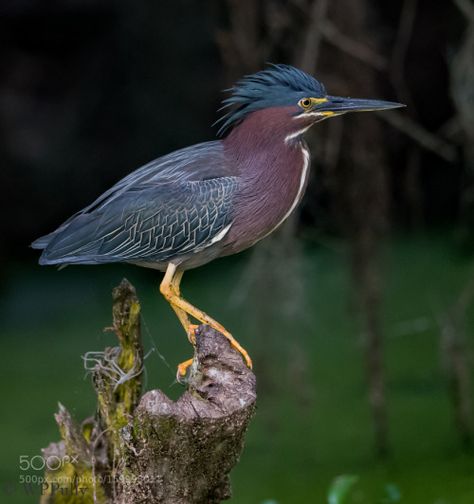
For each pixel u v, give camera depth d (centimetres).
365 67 1131
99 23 1916
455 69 1159
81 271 1831
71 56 1933
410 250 1736
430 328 1470
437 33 1842
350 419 1238
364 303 1195
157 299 1678
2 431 1200
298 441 1207
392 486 816
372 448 1166
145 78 1906
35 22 1898
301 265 1191
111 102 1911
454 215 1814
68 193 1889
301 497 1036
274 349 1200
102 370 629
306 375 1236
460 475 1070
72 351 1479
